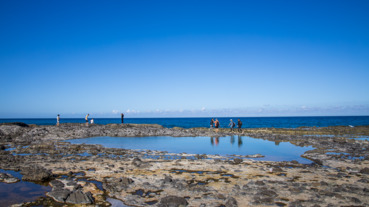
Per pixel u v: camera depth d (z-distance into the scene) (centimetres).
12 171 1438
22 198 1003
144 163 1620
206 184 1195
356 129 5372
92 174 1366
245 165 1625
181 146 2708
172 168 1521
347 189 1114
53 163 1634
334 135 4394
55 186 1127
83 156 1941
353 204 937
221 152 2281
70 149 2295
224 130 5244
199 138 3662
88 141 3123
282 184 1183
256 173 1410
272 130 5144
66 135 3612
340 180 1279
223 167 1548
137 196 1015
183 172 1421
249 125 10362
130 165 1598
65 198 981
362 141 3088
